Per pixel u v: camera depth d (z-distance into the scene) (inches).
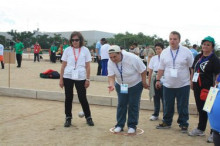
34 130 241.0
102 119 282.5
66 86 248.2
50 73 596.7
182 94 234.8
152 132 241.0
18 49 813.9
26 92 389.7
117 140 217.6
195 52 634.8
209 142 215.6
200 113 227.6
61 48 1123.3
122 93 231.6
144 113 313.7
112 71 226.5
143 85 227.9
